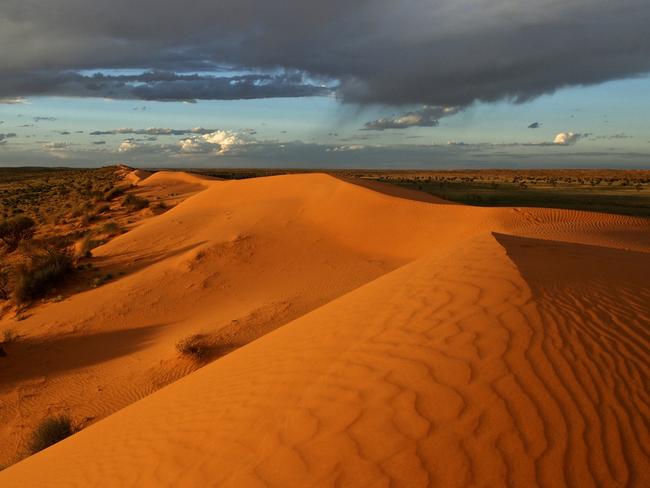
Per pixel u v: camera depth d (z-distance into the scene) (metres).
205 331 14.32
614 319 5.24
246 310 16.02
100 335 16.31
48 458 6.90
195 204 38.50
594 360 4.36
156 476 4.54
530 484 3.09
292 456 3.86
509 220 24.48
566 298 5.77
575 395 3.88
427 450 3.49
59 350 15.31
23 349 15.47
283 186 36.81
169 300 18.86
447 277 6.99
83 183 91.75
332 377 4.93
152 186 71.62
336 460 3.64
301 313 15.08
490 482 3.14
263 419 4.65
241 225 28.28
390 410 4.03
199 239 26.64
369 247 24.53
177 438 5.21
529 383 4.05
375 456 3.57
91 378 13.10
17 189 89.31
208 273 21.34
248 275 21.27
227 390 6.03
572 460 3.25
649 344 4.73
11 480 6.50
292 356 6.16
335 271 20.83
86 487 5.05
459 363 4.48
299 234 26.41
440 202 33.78
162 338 15.16
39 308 19.38
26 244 32.22
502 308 5.47
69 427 10.04
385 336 5.52
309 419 4.29
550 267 7.21
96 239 31.16
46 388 12.81
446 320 5.48
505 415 3.70
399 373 4.57
